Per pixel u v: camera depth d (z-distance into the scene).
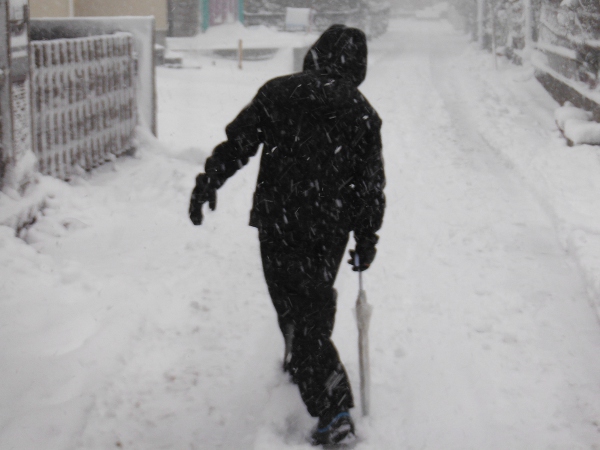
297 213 3.18
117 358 3.85
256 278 5.15
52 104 6.59
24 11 5.48
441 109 13.91
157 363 3.89
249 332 4.30
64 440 3.11
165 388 3.66
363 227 3.29
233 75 20.31
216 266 5.34
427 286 5.09
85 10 21.69
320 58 3.22
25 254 4.77
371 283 5.14
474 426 3.36
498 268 5.43
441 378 3.80
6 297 4.16
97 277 4.82
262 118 3.19
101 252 5.45
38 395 3.39
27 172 5.68
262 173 3.29
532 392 3.66
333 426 3.09
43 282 4.47
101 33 8.35
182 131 10.87
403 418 3.41
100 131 7.66
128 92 8.37
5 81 5.24
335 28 3.24
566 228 6.11
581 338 4.27
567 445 3.19
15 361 3.59
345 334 4.29
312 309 3.23
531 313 4.62
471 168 8.94
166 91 15.82
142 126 8.83
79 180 7.00
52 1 17.62
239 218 6.64
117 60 8.00
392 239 6.16
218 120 12.13
